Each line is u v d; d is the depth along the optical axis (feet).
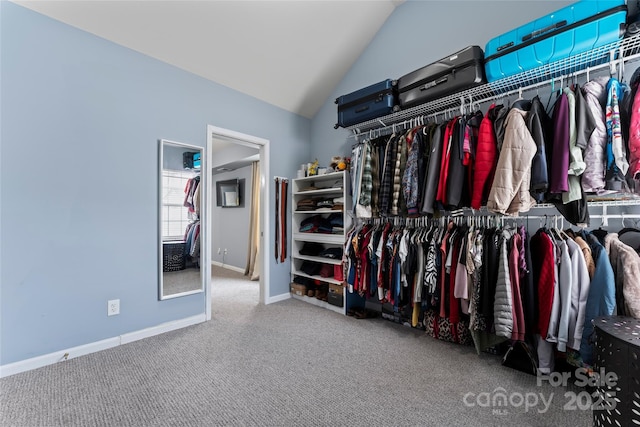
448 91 7.00
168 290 8.12
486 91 6.83
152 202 7.86
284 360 6.44
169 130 8.21
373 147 8.80
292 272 11.67
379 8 9.18
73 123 6.54
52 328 6.26
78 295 6.61
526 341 5.77
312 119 12.54
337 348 7.07
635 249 5.53
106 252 7.02
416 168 7.20
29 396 5.05
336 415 4.62
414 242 7.56
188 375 5.79
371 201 8.60
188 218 8.58
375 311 9.88
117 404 4.85
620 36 4.92
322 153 12.03
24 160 5.92
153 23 7.12
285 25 8.38
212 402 4.93
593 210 6.18
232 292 12.41
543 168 5.03
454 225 7.49
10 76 5.76
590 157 4.83
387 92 8.17
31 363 5.95
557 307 5.26
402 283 7.70
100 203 6.93
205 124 9.04
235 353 6.77
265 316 9.38
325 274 10.50
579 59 5.47
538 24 5.66
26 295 5.95
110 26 6.83
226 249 18.95
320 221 11.15
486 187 5.96
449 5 8.18
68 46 6.46
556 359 5.96
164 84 8.11
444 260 6.89
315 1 8.07
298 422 4.46
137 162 7.57
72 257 6.52
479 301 6.24
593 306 4.91
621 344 3.03
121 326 7.26
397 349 7.02
